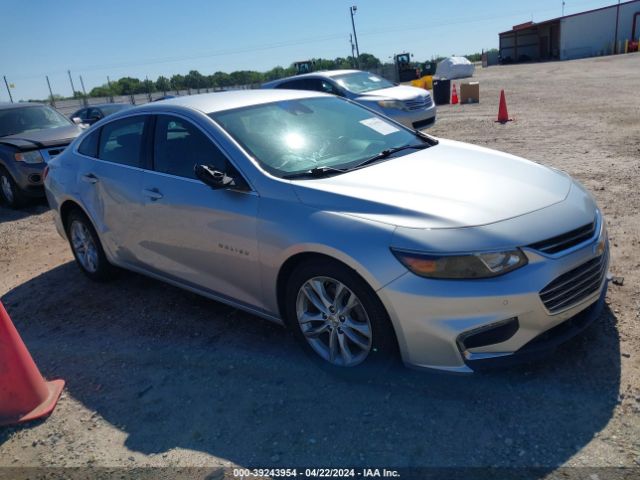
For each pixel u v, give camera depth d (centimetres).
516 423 266
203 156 368
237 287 355
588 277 288
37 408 325
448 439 261
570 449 246
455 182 316
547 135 1005
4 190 874
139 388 336
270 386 319
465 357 269
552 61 5100
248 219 328
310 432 278
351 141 393
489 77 3416
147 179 402
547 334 281
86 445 292
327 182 320
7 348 315
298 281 314
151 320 423
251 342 370
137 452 281
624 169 689
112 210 436
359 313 297
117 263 462
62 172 496
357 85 1265
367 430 274
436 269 263
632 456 238
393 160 362
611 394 276
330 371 317
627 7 4762
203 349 369
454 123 1343
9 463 287
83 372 363
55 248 649
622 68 2822
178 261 391
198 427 293
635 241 455
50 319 450
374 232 279
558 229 278
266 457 265
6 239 709
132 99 3838
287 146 365
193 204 361
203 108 389
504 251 263
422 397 292
